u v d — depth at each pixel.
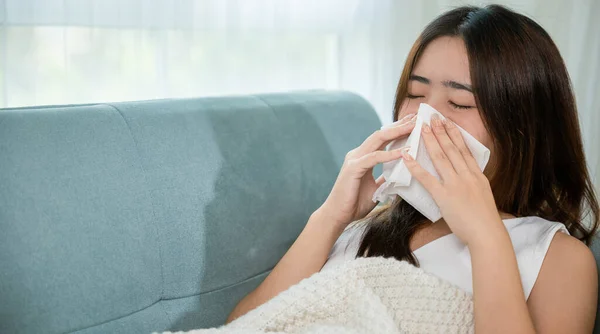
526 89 0.94
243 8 1.66
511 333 0.82
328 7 1.84
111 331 0.89
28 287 0.81
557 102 0.99
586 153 1.93
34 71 1.38
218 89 1.64
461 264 0.97
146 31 1.50
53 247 0.84
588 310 0.90
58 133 0.89
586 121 1.92
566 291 0.90
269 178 1.14
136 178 0.95
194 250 1.00
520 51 0.93
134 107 1.01
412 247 1.03
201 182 1.03
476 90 0.91
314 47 1.83
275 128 1.19
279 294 0.91
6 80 1.36
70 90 1.43
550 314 0.89
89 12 1.42
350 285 0.90
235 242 1.07
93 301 0.87
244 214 1.09
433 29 0.96
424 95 0.96
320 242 1.03
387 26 1.94
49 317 0.83
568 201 1.05
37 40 1.38
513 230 0.98
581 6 1.89
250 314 0.91
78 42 1.42
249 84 1.69
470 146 0.91
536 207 1.03
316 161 1.25
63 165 0.87
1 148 0.83
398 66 1.97
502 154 0.95
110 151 0.93
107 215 0.90
